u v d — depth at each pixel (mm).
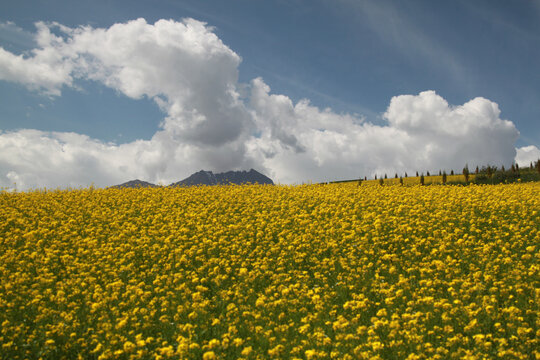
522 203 18859
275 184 35188
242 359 6930
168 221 18750
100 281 11797
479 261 11734
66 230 16516
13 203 22359
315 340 7770
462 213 17719
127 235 16250
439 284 10578
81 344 7785
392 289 9805
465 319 8375
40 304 9539
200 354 7613
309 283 11484
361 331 7625
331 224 16734
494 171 58625
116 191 28766
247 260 13078
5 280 10555
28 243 14188
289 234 15359
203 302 9430
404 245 14266
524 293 9414
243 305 9617
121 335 8266
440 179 64250
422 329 7906
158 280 11133
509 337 7770
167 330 8734
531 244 13586
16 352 7656
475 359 6516
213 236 15914
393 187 31578
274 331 8484
